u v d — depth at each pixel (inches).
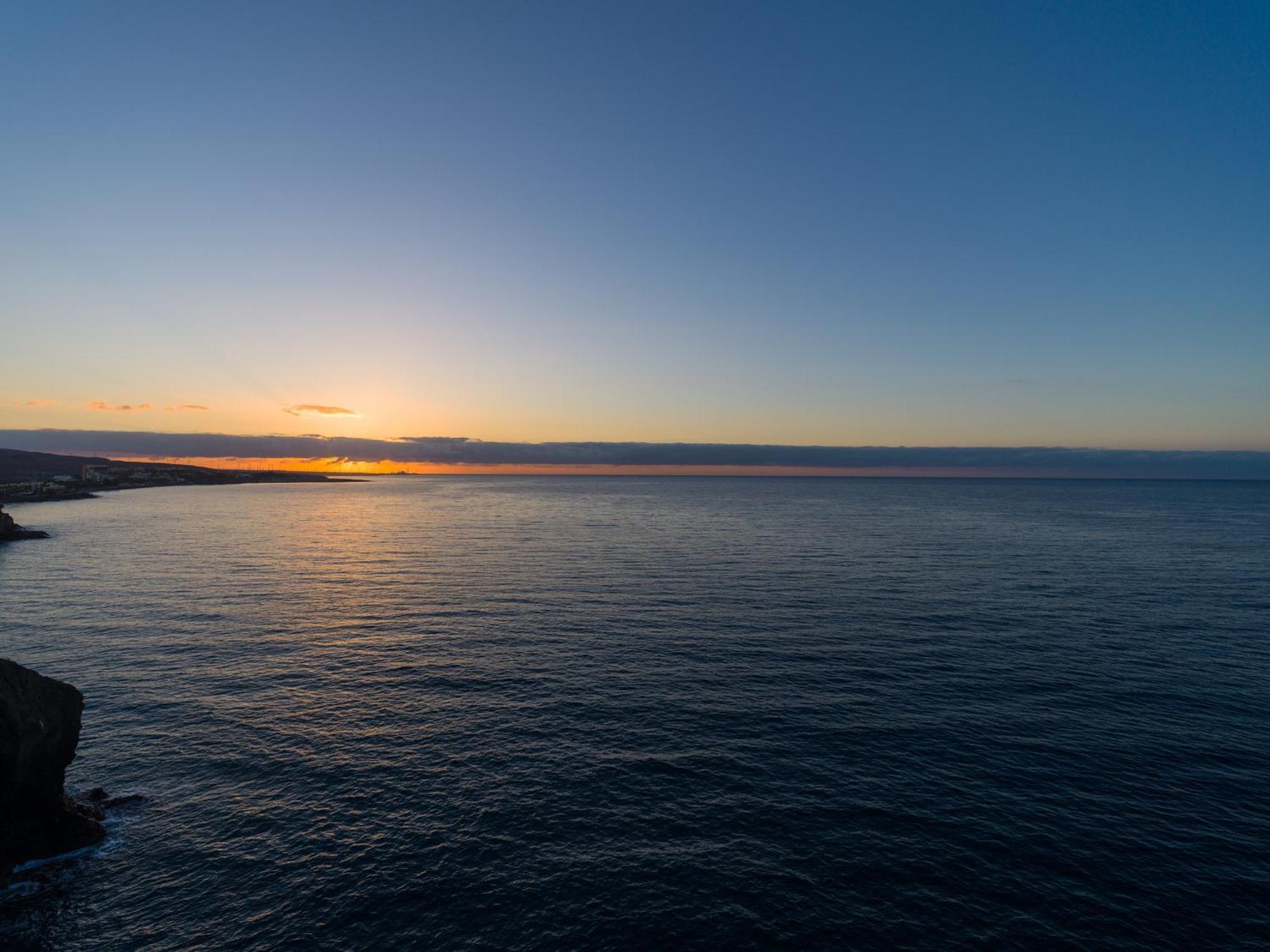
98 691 1101.1
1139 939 561.6
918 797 773.3
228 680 1159.6
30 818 673.0
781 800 766.5
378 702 1057.5
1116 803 760.3
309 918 586.9
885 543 3198.8
